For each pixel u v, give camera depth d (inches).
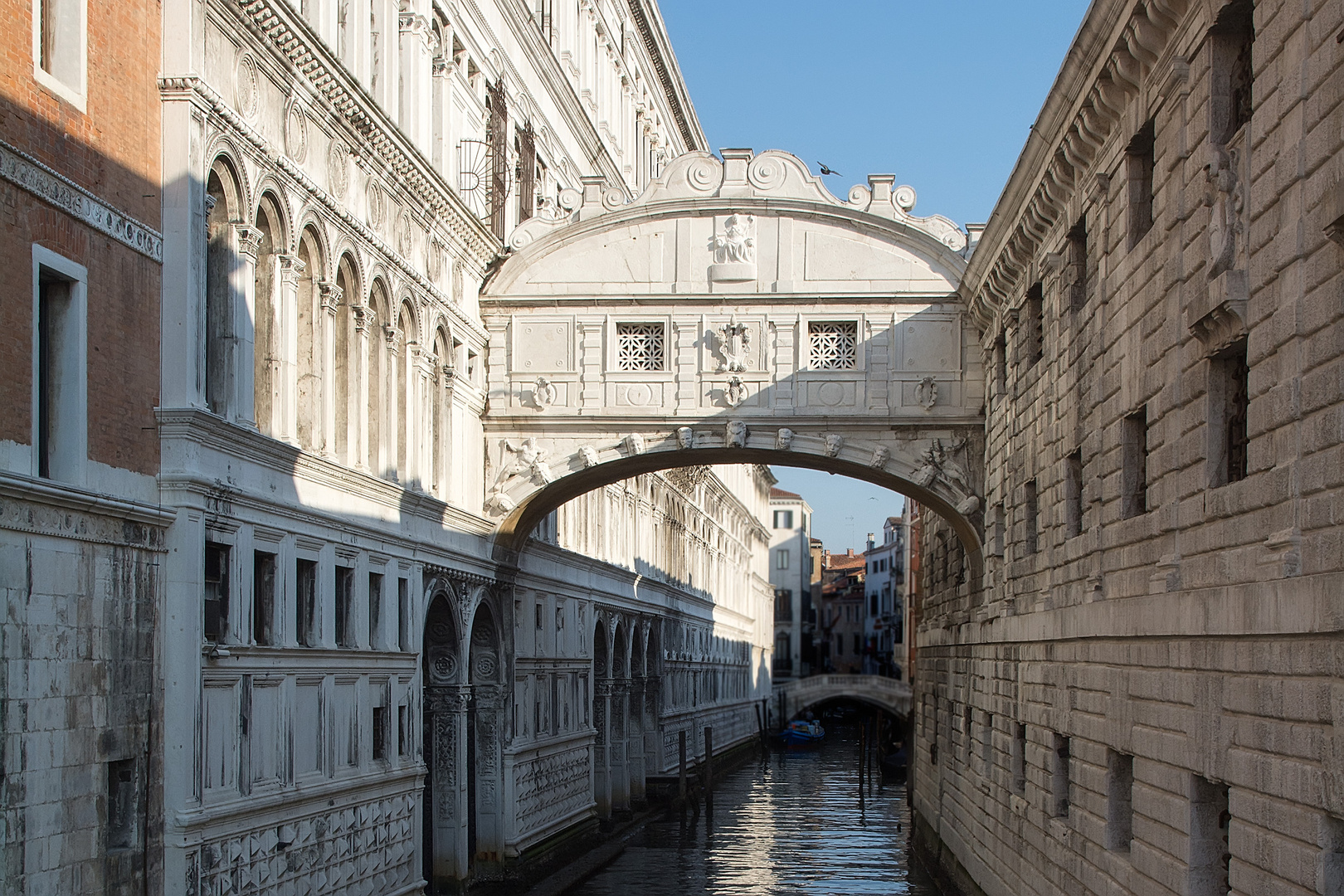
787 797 2149.4
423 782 936.9
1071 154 774.5
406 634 922.7
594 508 1541.6
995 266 979.3
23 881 515.2
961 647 1256.8
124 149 603.2
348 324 853.8
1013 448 987.3
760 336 1117.7
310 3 820.6
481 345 1125.7
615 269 1129.4
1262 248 506.0
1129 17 628.7
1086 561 759.1
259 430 725.3
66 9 567.5
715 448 1112.2
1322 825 448.5
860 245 1117.7
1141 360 663.1
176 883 612.7
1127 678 676.1
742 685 3011.8
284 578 733.9
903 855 1504.7
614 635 1644.9
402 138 903.7
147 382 617.6
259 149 708.7
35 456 534.9
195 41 646.5
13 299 522.3
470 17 1113.4
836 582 6205.7
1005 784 1008.9
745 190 1123.9
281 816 716.0
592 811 1480.1
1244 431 554.9
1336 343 440.8
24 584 520.4
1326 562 447.8
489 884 1119.6
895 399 1107.9
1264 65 506.6
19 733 514.9
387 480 899.4
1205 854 578.6
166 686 620.7
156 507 608.1
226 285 690.2
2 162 514.9
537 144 1357.0
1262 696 500.4
